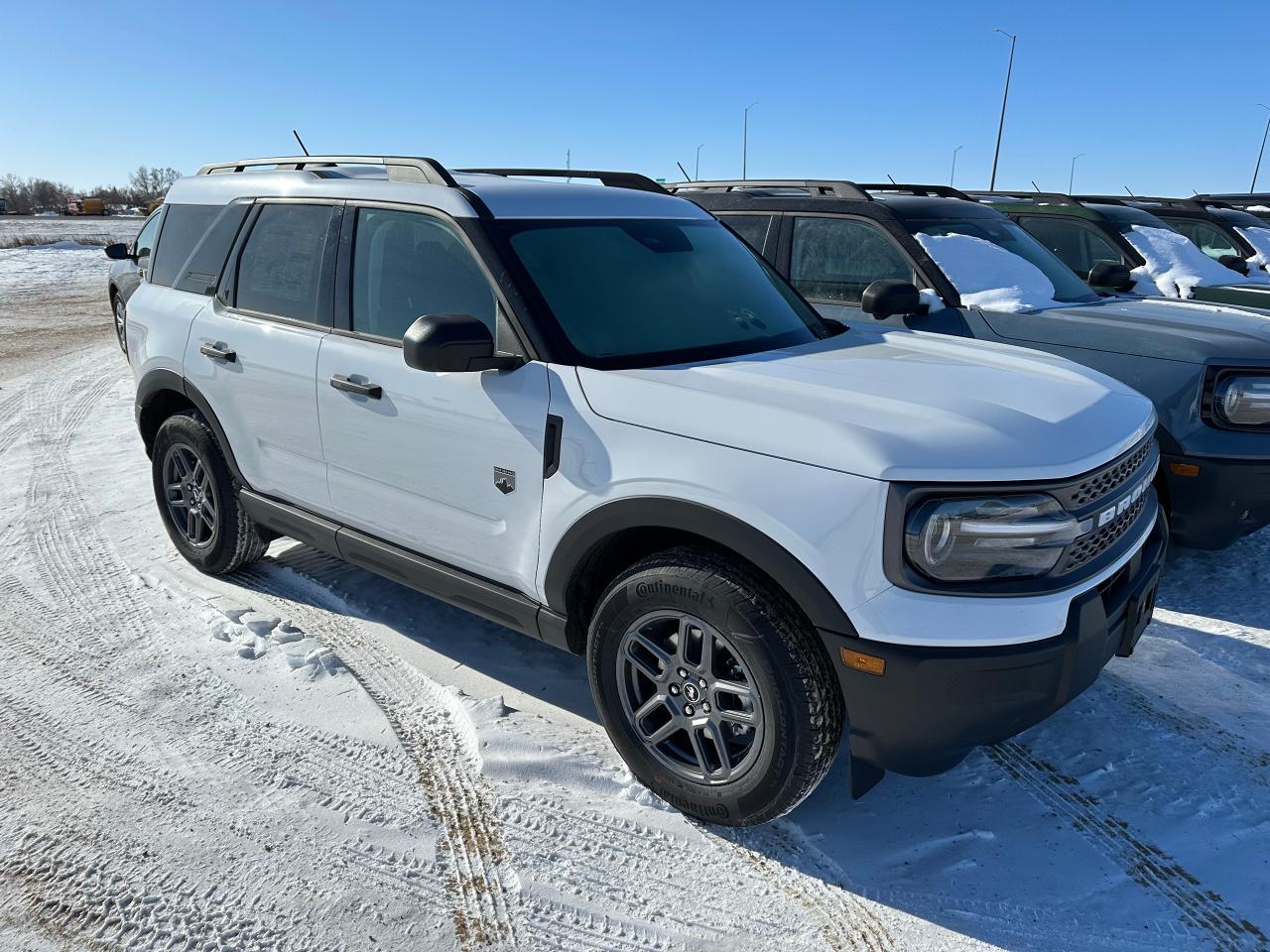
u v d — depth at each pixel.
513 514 3.03
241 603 4.25
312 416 3.64
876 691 2.37
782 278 3.91
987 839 2.77
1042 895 2.55
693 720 2.74
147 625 4.05
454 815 2.85
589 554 2.89
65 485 6.11
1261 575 4.60
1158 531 3.03
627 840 2.76
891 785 3.02
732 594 2.52
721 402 2.62
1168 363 4.30
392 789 2.96
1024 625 2.34
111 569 4.65
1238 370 4.12
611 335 3.06
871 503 2.31
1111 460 2.57
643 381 2.78
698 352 3.12
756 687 2.54
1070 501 2.44
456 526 3.23
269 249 3.95
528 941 2.40
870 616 2.33
